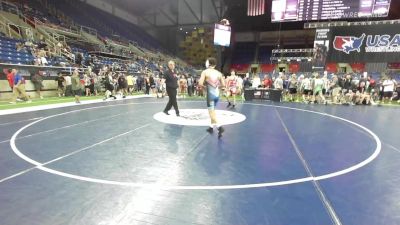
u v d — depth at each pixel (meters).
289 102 14.80
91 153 4.57
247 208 2.79
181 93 19.61
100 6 33.75
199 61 40.72
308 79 14.91
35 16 22.67
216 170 3.87
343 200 2.99
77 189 3.16
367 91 15.65
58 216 2.57
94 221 2.51
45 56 16.77
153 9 38.41
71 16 27.88
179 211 2.72
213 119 6.32
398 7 26.78
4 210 2.67
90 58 21.72
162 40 42.06
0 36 16.30
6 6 20.38
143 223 2.49
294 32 38.78
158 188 3.23
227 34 23.92
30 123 7.17
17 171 3.70
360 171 3.93
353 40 25.73
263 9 22.78
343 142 5.69
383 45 24.64
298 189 3.26
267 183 3.43
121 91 16.64
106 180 3.44
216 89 6.30
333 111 10.97
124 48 29.42
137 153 4.62
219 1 34.88
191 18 38.06
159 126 6.99
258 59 39.81
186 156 4.50
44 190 3.12
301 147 5.21
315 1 18.86
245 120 8.23
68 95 15.78
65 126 6.84
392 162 4.39
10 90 13.16
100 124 7.18
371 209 2.80
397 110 11.73
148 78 19.02
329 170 3.95
